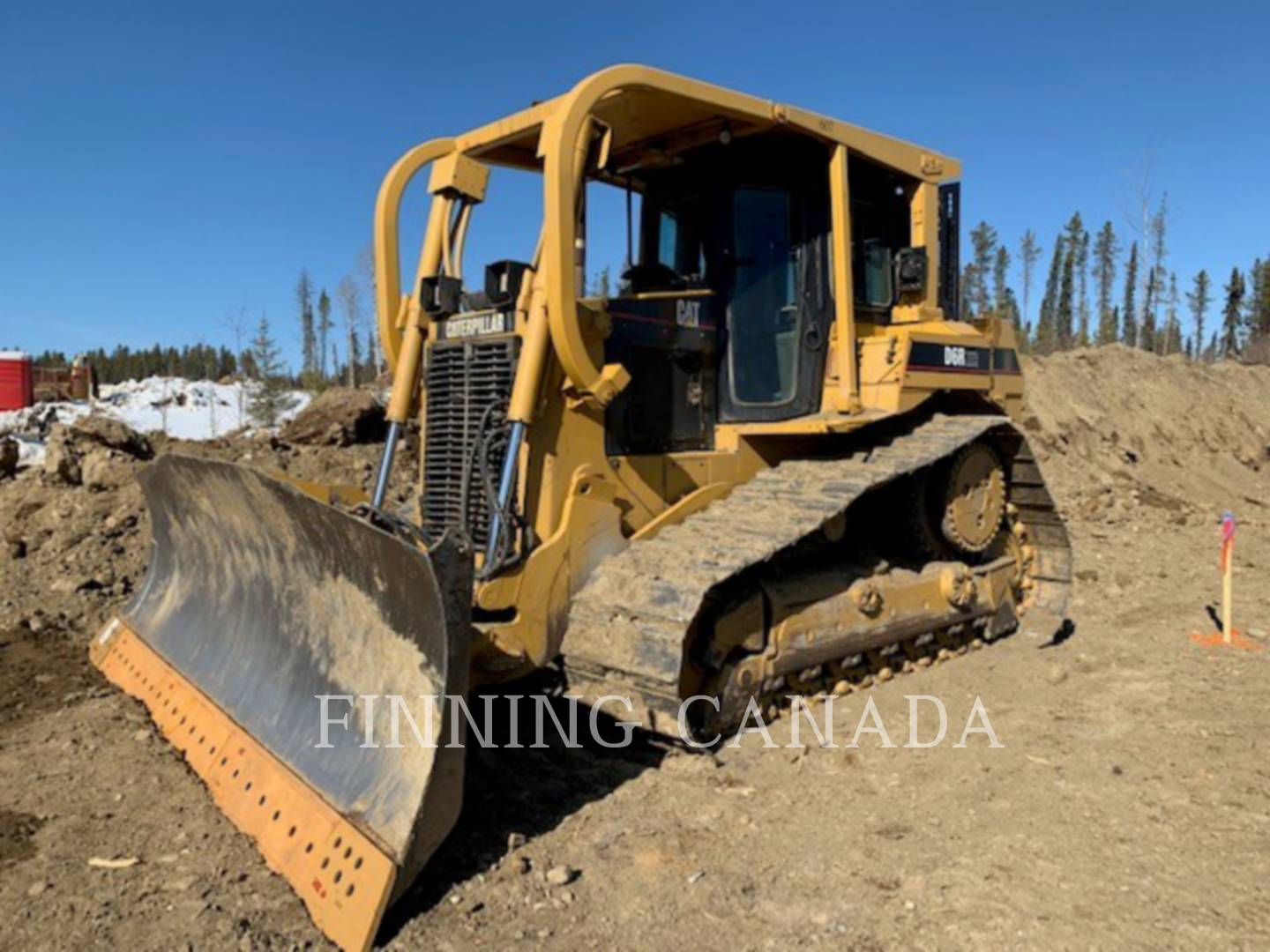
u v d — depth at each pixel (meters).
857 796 4.59
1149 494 15.85
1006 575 7.15
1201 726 5.35
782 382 6.20
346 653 4.25
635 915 3.61
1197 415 21.22
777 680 5.37
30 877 3.82
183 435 18.95
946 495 6.56
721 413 6.00
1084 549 11.02
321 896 3.57
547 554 4.96
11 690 6.02
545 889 3.78
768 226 6.10
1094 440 18.02
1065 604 7.40
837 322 6.05
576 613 4.99
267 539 4.82
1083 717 5.61
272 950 3.37
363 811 3.70
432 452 5.44
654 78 4.94
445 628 3.65
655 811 4.44
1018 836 4.13
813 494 5.49
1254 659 6.65
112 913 3.57
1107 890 3.66
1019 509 7.52
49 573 8.48
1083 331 45.81
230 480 4.76
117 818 4.31
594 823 4.32
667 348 5.71
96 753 5.00
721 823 4.32
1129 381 21.27
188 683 5.29
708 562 4.87
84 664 6.52
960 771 4.86
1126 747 5.10
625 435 5.48
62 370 27.12
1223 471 19.89
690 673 5.00
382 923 3.53
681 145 5.90
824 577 5.73
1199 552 10.98
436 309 5.50
